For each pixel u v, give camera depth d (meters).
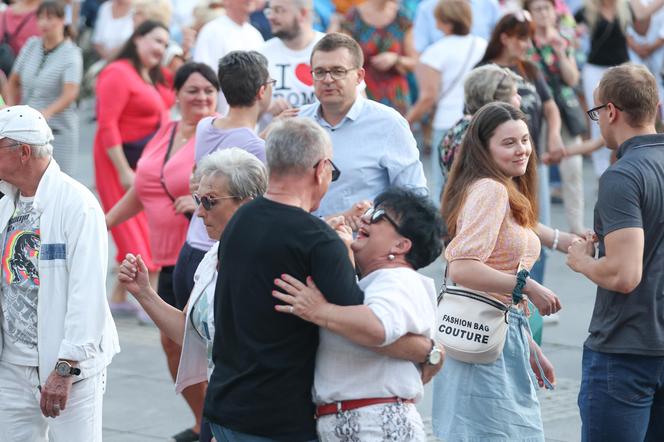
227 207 12.53
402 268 10.84
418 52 32.56
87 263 13.12
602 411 13.27
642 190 12.74
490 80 17.94
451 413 14.05
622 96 13.10
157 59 25.67
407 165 16.12
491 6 33.91
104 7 37.22
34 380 13.48
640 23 35.72
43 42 29.77
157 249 19.48
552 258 31.14
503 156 13.84
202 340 12.48
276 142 10.72
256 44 26.59
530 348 14.55
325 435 10.74
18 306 13.41
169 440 18.25
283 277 10.38
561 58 27.27
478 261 13.58
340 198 16.03
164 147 19.69
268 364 10.53
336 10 36.69
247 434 10.67
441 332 13.95
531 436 14.09
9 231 13.41
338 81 15.82
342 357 10.64
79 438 13.39
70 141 30.00
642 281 12.95
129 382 21.38
